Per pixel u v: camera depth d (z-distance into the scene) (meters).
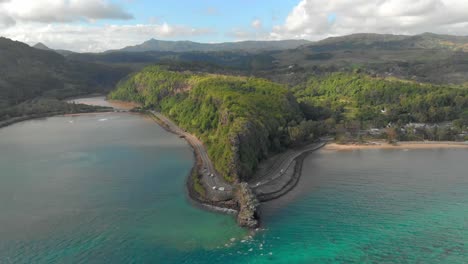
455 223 144.62
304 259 122.38
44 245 130.12
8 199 169.62
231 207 156.00
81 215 152.50
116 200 167.25
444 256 123.62
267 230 140.25
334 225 144.00
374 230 139.88
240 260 121.69
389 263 120.31
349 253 125.75
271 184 180.62
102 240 133.12
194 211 155.38
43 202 165.75
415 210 155.88
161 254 124.88
